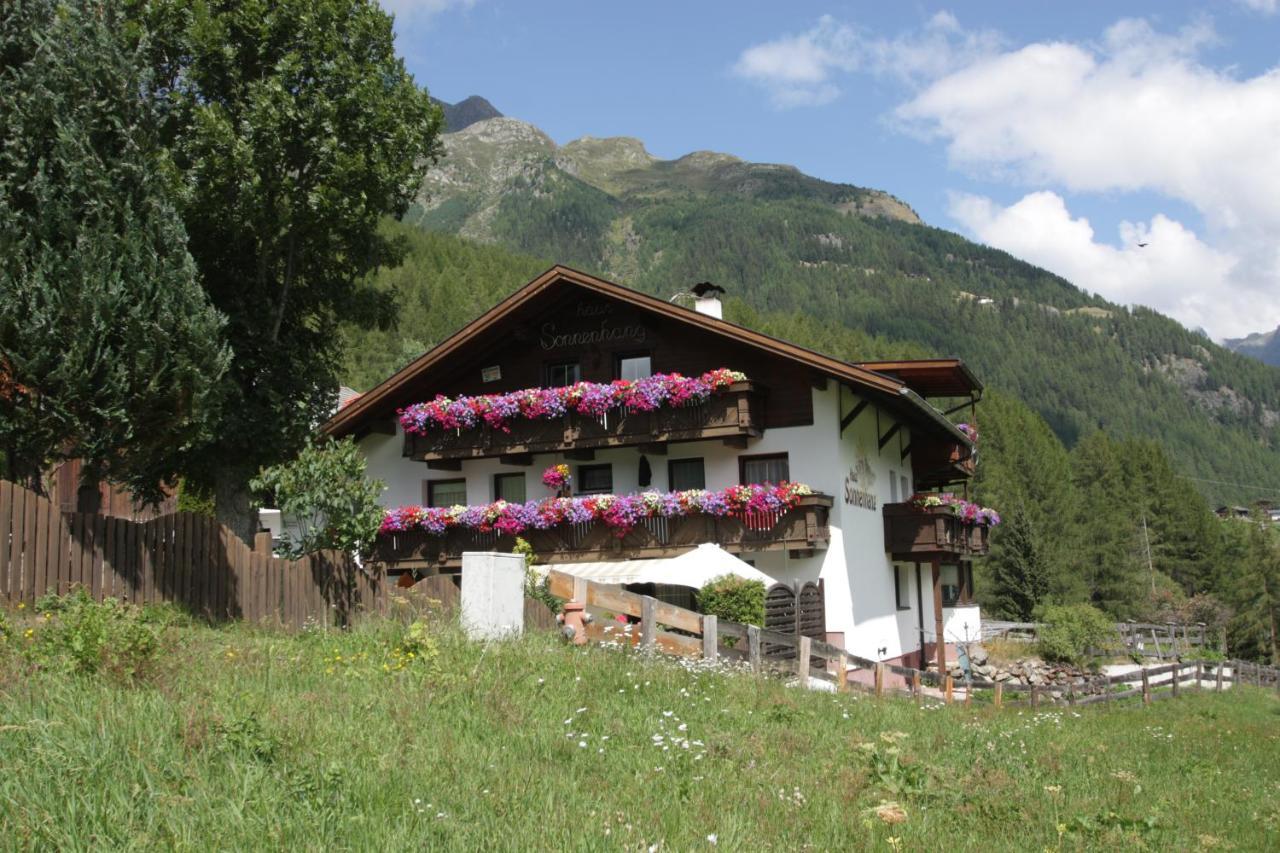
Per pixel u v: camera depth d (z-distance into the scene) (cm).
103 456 1365
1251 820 1083
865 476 2889
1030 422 11788
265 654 1088
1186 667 3250
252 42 2294
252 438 2328
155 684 855
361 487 1909
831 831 736
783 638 1798
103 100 1401
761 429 2706
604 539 2698
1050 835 845
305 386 2467
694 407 2662
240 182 2186
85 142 1355
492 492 3005
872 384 2525
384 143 2406
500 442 2866
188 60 2294
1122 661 4612
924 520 2959
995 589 7144
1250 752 1795
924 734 1316
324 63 2303
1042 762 1234
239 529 2409
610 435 2739
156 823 558
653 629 1653
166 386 1376
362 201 2317
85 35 1414
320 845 551
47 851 516
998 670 4031
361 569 1741
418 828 601
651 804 730
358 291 2634
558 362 2947
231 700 826
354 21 2395
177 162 2225
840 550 2622
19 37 1377
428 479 3070
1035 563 7025
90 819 550
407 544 2852
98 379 1308
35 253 1293
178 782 618
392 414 3102
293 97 2272
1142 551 9831
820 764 963
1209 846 916
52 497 1411
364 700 909
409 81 2508
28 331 1243
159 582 1404
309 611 1631
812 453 2669
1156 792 1179
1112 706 2641
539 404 2780
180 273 1410
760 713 1218
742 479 2731
